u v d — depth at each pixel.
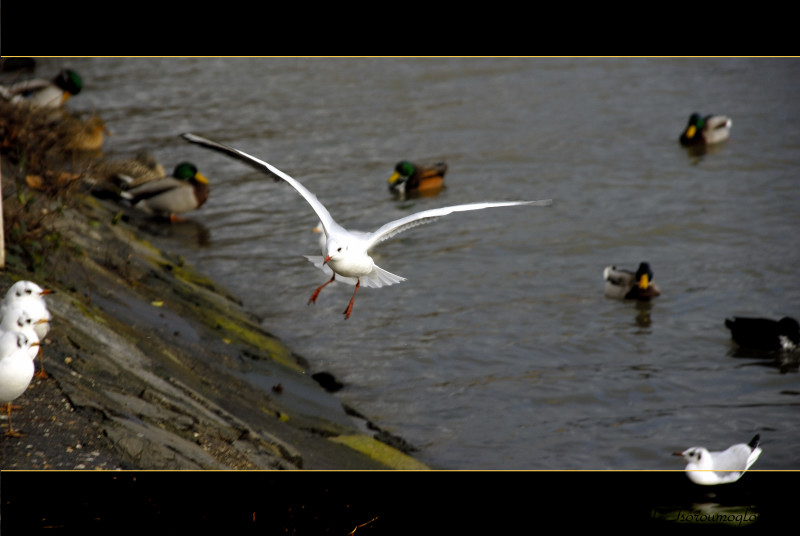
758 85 31.69
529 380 14.25
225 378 12.28
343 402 13.34
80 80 25.52
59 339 10.27
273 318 16.44
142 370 10.68
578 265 18.95
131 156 24.80
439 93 31.47
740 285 17.89
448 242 20.20
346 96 31.36
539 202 8.41
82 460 8.02
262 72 34.47
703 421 13.15
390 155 25.59
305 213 22.05
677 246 19.77
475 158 25.27
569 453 12.18
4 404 8.59
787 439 12.73
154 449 8.53
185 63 35.59
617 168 24.39
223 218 21.75
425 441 12.31
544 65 34.72
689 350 15.47
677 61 34.78
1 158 17.05
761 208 21.55
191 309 14.59
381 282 9.10
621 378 14.40
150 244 18.19
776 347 15.09
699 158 24.97
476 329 16.02
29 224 13.00
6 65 31.27
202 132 27.56
